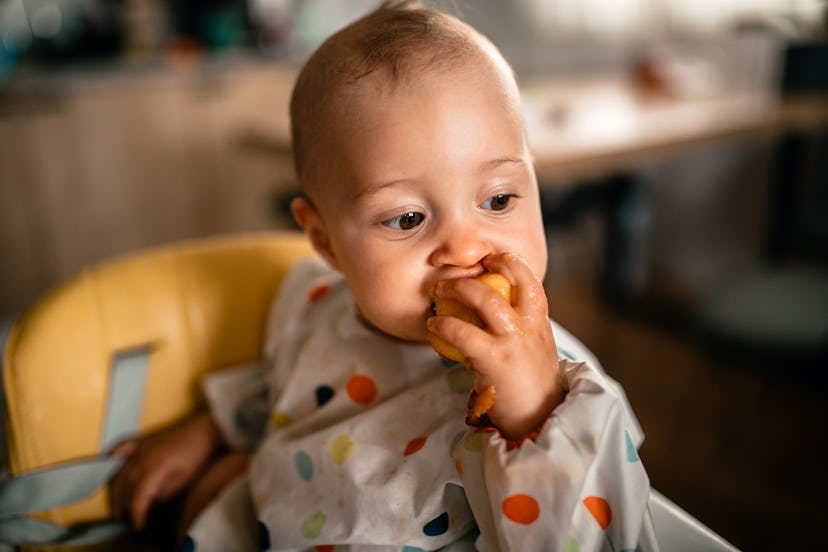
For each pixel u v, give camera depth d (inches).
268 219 108.9
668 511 24.1
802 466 63.2
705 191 103.7
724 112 68.8
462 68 22.5
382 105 22.4
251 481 29.0
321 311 31.8
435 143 21.9
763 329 57.4
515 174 22.9
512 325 20.6
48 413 30.5
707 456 65.4
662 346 88.1
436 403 25.1
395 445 25.0
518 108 23.5
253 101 102.3
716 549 22.3
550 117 66.6
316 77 24.6
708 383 78.4
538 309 21.4
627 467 20.1
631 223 98.0
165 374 34.1
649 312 98.7
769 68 93.7
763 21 81.9
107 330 32.9
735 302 61.9
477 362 20.6
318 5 112.8
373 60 23.1
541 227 24.6
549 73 104.8
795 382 77.3
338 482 25.6
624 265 100.0
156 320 33.9
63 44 94.3
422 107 22.0
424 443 24.2
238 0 105.0
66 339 31.5
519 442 20.6
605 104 75.2
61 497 30.5
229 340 35.3
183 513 31.8
